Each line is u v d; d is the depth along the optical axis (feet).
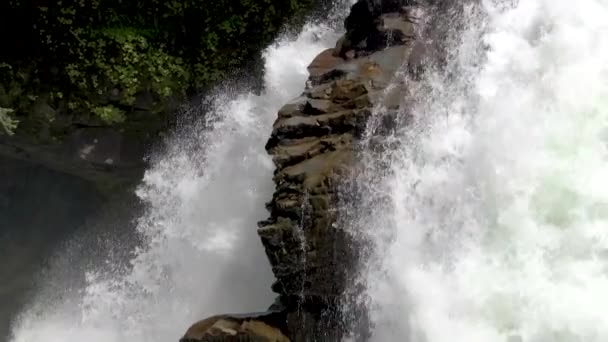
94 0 46.16
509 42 31.91
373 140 32.30
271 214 33.17
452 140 30.60
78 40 46.26
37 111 47.34
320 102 34.55
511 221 28.04
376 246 30.42
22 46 46.14
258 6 48.34
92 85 47.09
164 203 46.83
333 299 30.76
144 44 47.34
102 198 56.90
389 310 29.22
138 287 46.14
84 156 50.44
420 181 30.55
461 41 33.68
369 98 33.35
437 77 33.27
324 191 31.40
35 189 59.11
